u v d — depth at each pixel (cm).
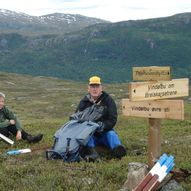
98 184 1074
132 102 1076
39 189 1053
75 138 1311
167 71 1041
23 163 1327
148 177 955
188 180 1059
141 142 1708
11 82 18325
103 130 1359
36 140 1667
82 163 1260
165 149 1506
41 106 11394
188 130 2078
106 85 17888
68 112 10200
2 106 1716
